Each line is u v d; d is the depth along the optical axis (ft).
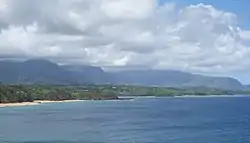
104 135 309.42
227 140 272.92
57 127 382.22
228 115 545.03
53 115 557.74
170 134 313.32
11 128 375.25
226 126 380.99
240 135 299.99
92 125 401.49
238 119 470.80
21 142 275.80
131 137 295.07
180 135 305.12
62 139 287.89
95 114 581.94
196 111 649.61
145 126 387.96
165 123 424.46
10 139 290.97
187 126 384.68
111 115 561.02
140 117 520.01
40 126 393.70
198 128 362.74
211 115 549.13
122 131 340.18
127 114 581.53
